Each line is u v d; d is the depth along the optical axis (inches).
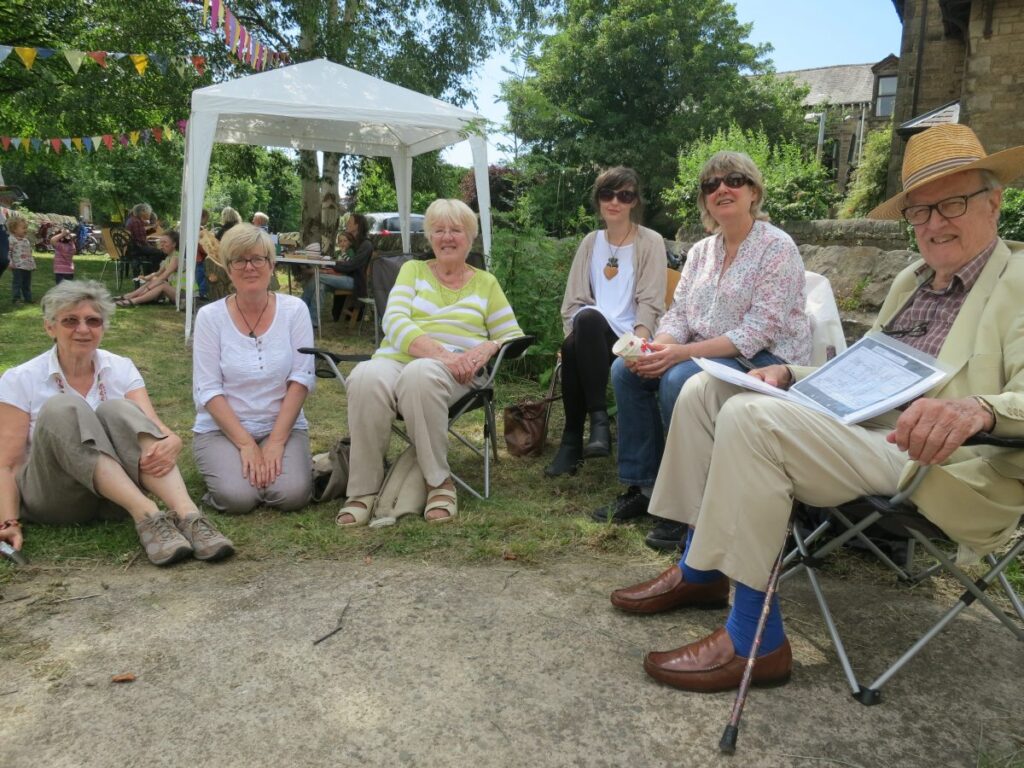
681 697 73.5
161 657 79.3
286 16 507.8
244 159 620.7
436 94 561.0
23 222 391.2
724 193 111.8
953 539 68.3
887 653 82.8
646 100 985.5
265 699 72.0
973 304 74.8
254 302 126.8
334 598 93.4
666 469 91.0
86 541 108.7
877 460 71.4
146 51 494.3
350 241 347.9
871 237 201.0
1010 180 75.5
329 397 209.6
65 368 111.6
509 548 108.6
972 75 445.7
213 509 124.6
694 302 120.4
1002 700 74.0
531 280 222.2
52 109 523.8
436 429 121.0
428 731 67.6
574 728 68.4
